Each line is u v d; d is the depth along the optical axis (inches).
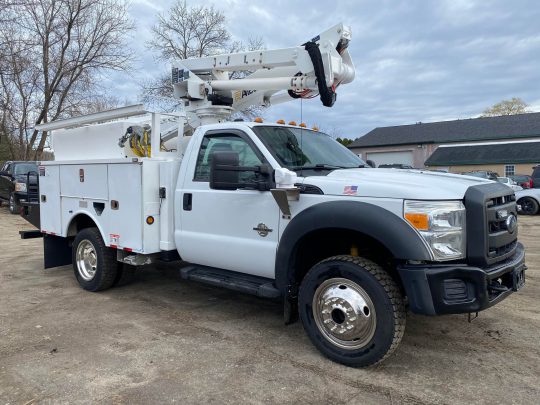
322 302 146.6
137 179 195.9
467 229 133.3
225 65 217.8
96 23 949.2
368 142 1830.7
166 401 122.2
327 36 190.4
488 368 141.9
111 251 221.5
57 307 203.5
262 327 178.9
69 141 254.4
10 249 350.0
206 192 180.4
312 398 124.0
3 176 629.9
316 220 142.8
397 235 129.2
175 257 201.9
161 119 227.1
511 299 212.4
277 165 159.3
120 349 156.1
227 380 134.0
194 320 187.2
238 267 173.3
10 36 789.2
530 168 1216.8
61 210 245.4
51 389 128.0
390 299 133.2
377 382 132.6
